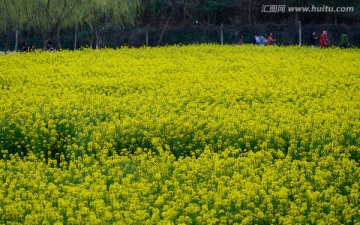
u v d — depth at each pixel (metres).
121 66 31.67
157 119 20.25
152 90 25.86
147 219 13.42
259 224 13.60
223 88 25.80
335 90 26.19
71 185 15.40
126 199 14.58
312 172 16.28
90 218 13.20
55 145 19.38
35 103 23.34
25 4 43.03
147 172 16.28
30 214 13.82
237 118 20.58
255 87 25.77
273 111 22.08
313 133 19.02
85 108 22.16
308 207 14.22
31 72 29.72
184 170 16.28
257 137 19.05
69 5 43.91
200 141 19.02
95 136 19.20
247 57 35.53
